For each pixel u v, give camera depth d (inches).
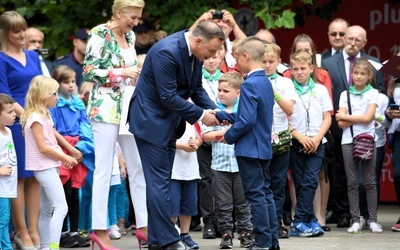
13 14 367.6
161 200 318.3
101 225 343.0
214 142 372.2
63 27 550.9
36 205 364.5
